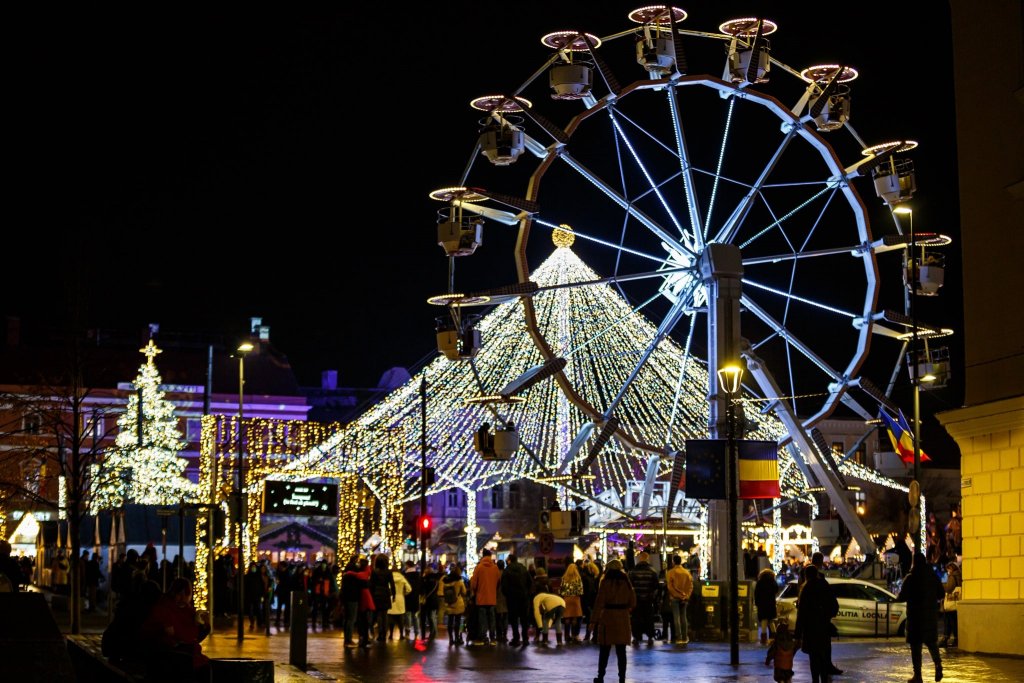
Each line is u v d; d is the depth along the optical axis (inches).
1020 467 970.7
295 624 930.1
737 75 1314.0
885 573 1636.3
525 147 1279.5
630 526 1568.7
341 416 3671.3
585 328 1630.2
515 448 1331.2
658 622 1574.8
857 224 1374.3
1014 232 1002.1
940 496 3014.3
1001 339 1008.2
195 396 3181.6
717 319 1261.1
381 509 1734.7
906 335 1380.4
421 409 1747.0
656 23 1309.1
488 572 1199.6
